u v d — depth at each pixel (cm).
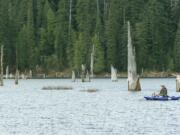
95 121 12606
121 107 15725
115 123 12225
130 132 10950
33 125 12031
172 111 14425
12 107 16275
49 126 11856
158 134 10656
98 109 15300
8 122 12562
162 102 16975
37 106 16488
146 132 10919
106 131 11106
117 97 19512
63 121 12656
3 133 10969
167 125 11788
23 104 17275
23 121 12725
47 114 14162
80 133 10894
